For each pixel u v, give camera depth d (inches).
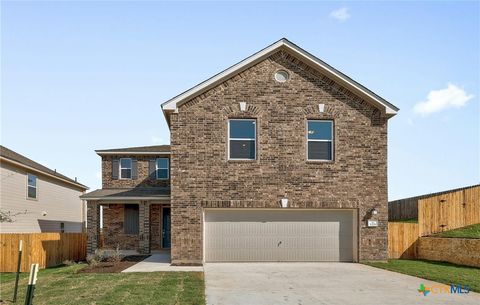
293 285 527.2
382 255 746.8
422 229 860.6
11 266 730.8
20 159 1055.6
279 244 741.9
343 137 755.4
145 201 949.2
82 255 932.0
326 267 685.9
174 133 728.3
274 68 754.2
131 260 794.8
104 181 1139.3
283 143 743.7
